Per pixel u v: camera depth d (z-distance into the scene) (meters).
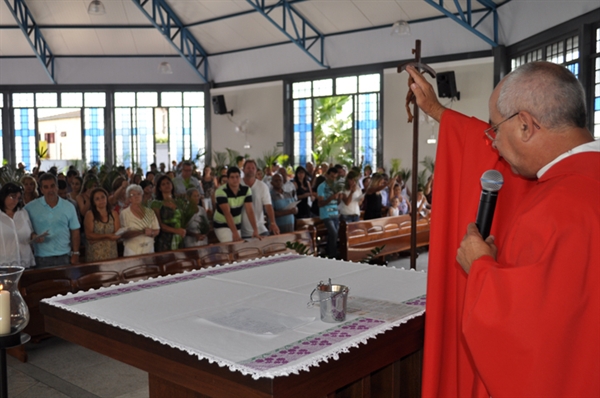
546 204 1.35
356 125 15.30
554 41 10.12
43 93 18.38
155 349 1.71
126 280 4.56
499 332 1.36
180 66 18.06
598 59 8.70
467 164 1.89
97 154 18.58
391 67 14.20
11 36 17.08
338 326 1.84
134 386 3.87
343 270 2.85
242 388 1.48
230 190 5.66
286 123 16.45
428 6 12.61
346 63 15.02
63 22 16.48
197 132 18.50
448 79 12.62
